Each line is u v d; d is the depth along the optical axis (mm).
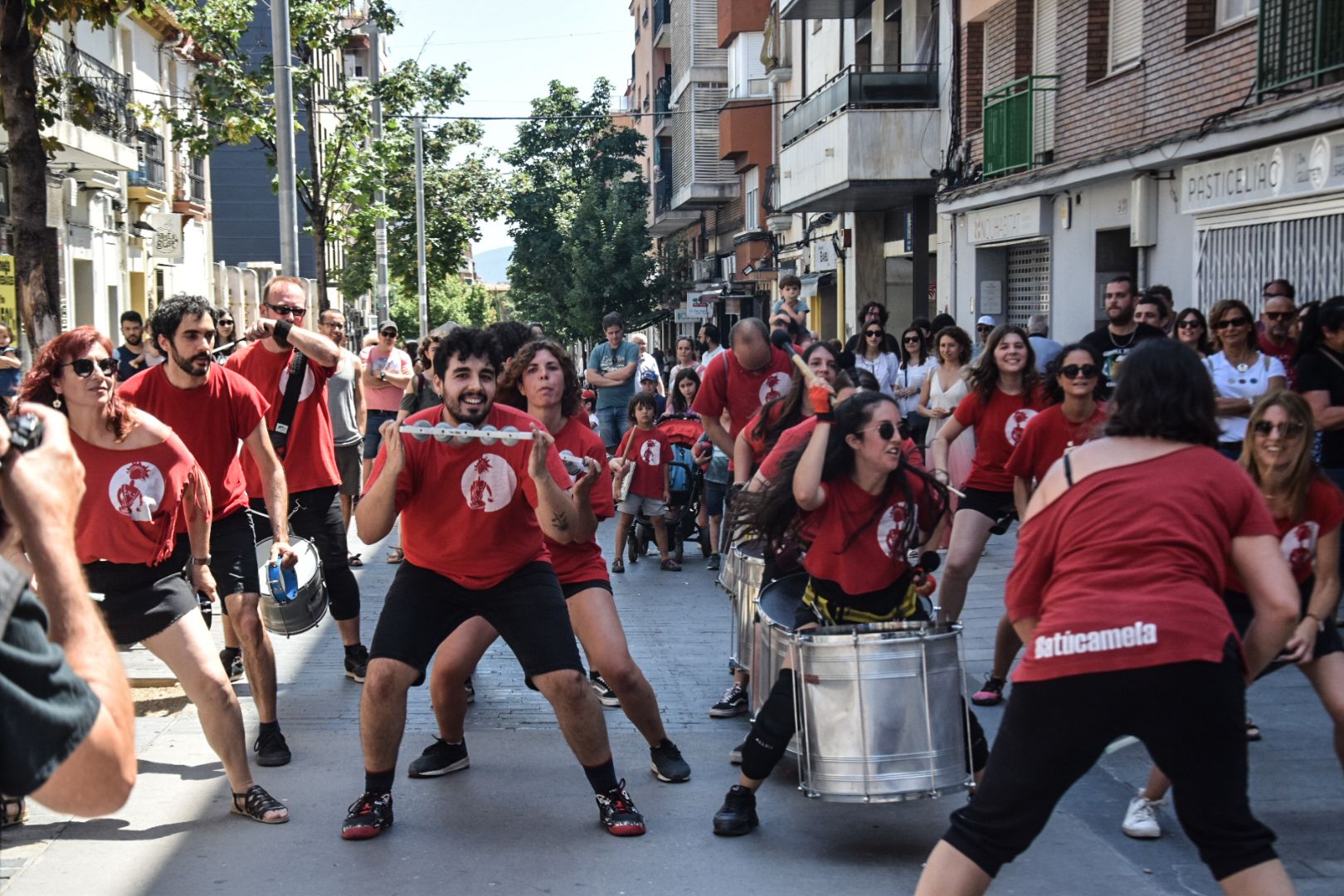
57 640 2094
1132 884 4578
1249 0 12953
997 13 19062
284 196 16766
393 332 13078
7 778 1846
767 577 5938
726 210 46625
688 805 5383
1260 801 5371
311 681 7422
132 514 5047
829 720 4711
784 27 33844
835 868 4719
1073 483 3688
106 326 27328
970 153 20156
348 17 31516
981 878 3596
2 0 10109
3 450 2127
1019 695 3574
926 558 5195
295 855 4836
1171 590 3461
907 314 26672
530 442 5016
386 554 12000
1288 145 11531
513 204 48875
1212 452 3680
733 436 8219
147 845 4926
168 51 31547
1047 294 18156
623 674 5500
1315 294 11398
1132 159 14070
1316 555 4910
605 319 15133
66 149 22125
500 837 5020
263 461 6109
